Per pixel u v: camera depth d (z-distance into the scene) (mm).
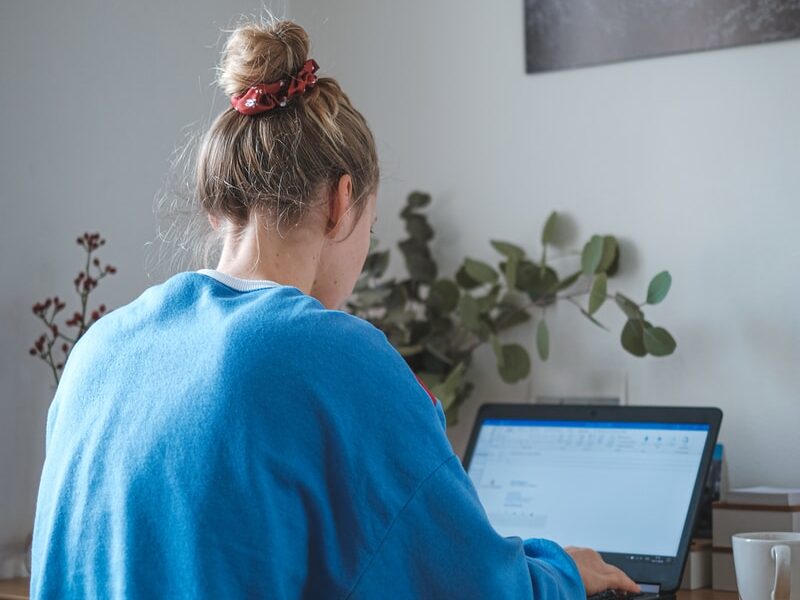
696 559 1523
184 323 951
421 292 1987
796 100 1631
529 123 1878
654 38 1743
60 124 1794
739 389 1666
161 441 895
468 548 896
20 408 1741
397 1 2020
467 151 1944
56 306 1711
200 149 1059
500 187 1907
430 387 1801
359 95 2061
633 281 1765
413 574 888
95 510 924
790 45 1636
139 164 1903
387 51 2031
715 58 1698
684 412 1545
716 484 1612
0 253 1715
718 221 1691
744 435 1659
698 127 1712
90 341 1009
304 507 874
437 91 1977
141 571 883
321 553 876
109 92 1864
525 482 1625
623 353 1769
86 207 1828
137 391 933
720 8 1685
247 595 851
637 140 1768
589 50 1807
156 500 887
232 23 2066
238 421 872
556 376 1834
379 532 875
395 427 895
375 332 940
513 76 1896
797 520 1458
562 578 1056
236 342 899
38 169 1764
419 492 888
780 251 1639
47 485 989
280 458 866
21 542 1738
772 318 1642
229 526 858
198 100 2004
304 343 893
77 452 956
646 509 1501
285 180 993
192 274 995
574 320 1816
